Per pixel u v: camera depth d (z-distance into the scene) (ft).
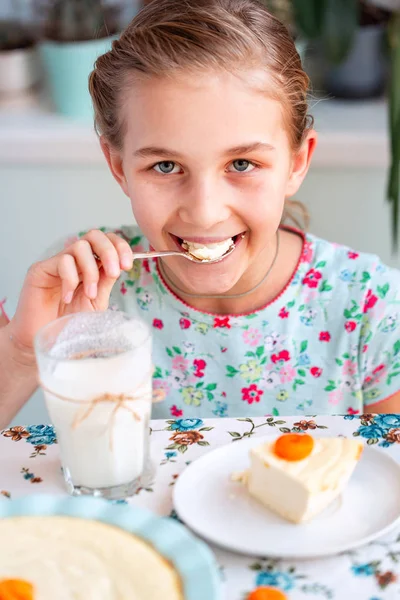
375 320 3.86
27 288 3.24
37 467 2.62
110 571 2.00
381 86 7.05
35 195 6.68
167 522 2.16
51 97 6.90
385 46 6.82
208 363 3.95
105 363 2.36
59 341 2.52
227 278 3.41
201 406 4.01
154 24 3.18
